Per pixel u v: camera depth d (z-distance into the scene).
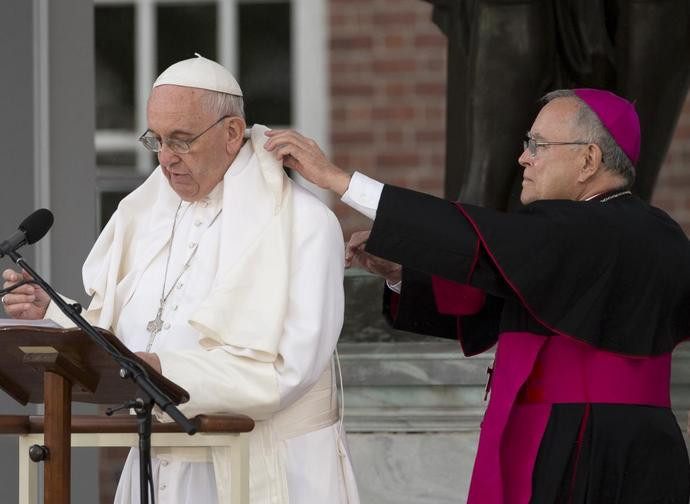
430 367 21.47
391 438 21.41
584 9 23.00
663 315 14.70
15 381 14.41
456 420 21.41
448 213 14.65
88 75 23.88
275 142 15.60
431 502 21.30
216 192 15.93
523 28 22.34
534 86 22.45
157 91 15.33
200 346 15.17
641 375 14.61
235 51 38.75
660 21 22.64
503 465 14.53
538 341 14.66
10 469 22.62
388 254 14.63
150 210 16.61
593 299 14.36
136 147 38.50
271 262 15.19
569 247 14.34
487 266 14.53
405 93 36.84
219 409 14.65
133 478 15.62
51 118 23.67
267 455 15.17
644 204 15.27
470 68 22.66
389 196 14.75
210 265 15.64
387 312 16.89
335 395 16.03
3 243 13.66
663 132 23.03
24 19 23.33
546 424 14.46
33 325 13.35
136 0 39.16
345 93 37.19
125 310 16.08
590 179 15.10
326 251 15.45
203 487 15.20
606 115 15.02
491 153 22.45
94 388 14.04
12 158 23.23
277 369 14.93
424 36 36.81
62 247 23.66
